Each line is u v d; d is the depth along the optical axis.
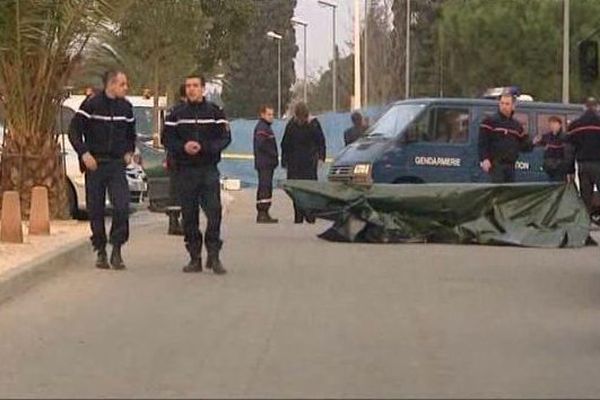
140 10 131.50
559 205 63.59
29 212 67.44
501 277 50.41
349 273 51.12
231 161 141.88
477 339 36.78
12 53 66.88
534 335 37.56
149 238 65.06
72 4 66.38
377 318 40.16
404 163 77.00
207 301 43.41
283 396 29.31
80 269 51.97
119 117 50.81
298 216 76.81
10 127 68.75
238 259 55.75
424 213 63.78
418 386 30.47
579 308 42.72
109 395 29.52
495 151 67.19
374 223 63.59
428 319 40.09
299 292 45.59
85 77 69.94
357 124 92.50
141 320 39.62
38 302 43.44
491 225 63.50
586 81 67.00
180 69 148.38
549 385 30.77
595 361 33.72
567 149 72.88
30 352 34.75
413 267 53.41
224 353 34.34
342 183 65.56
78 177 75.62
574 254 59.16
